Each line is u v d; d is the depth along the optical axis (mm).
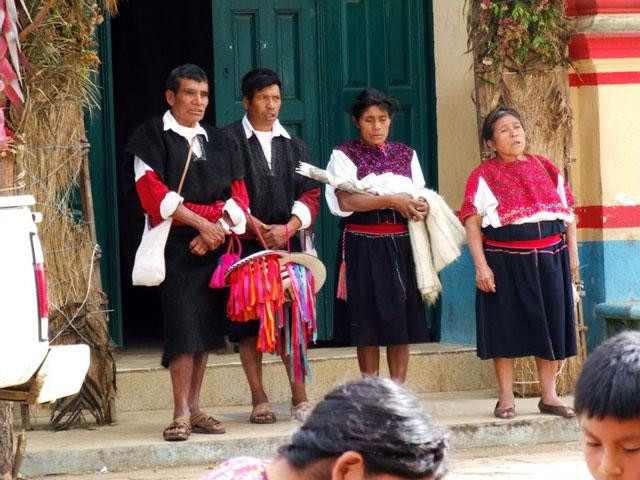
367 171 13156
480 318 13219
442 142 15797
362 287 13047
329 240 15875
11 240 8602
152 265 12102
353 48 15914
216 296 12531
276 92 12969
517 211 13039
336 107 15891
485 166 13297
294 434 4316
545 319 13023
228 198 12633
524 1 14484
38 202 12586
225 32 15680
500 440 13070
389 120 13305
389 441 4129
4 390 8977
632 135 15500
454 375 15031
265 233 12734
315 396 14492
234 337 12859
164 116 12453
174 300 12297
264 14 15758
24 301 8594
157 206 12086
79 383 9289
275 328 12414
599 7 15070
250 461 4480
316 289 12977
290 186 13070
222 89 15688
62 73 12359
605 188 15422
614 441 4664
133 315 20906
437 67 15812
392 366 13359
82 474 11922
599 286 15484
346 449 4152
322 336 15906
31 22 11422
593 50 15203
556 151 14742
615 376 4652
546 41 14516
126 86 21516
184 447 12164
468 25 14695
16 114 10664
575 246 13633
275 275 12234
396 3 15992
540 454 12727
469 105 15492
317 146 15875
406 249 13156
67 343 12859
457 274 15586
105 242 15281
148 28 21438
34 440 12469
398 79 16031
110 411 13203
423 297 13141
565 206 13398
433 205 13094
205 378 14273
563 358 13148
